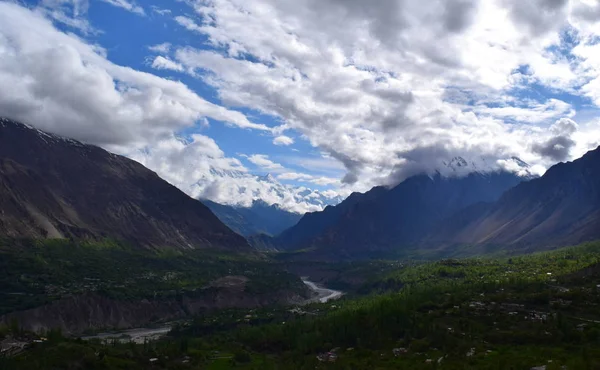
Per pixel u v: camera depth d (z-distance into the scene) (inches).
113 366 7800.2
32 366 7140.8
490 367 6860.2
